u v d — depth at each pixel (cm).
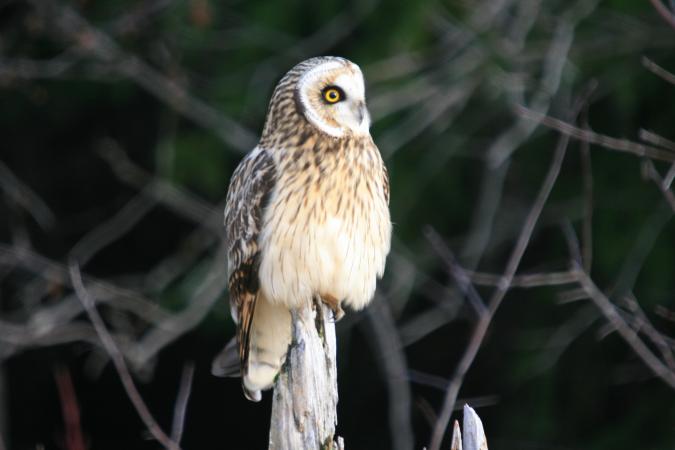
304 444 682
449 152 1371
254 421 1647
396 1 1347
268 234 854
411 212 1386
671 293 1305
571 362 1415
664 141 1023
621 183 1338
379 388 1566
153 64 1404
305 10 1380
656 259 1320
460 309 1473
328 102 867
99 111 1509
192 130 1418
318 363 688
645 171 967
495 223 1384
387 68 1302
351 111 866
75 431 919
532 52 1333
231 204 903
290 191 849
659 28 1314
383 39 1336
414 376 1309
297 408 684
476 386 1480
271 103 898
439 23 1322
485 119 1388
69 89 1456
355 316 1352
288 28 1377
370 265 871
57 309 1297
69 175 1548
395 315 1398
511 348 1429
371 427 1566
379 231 872
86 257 1360
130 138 1521
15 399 1586
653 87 1336
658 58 1327
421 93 1311
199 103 1323
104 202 1562
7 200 1451
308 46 1341
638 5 1321
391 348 1291
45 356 1580
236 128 1321
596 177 1348
